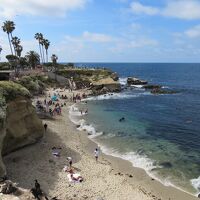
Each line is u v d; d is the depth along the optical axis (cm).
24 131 3703
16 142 3600
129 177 3136
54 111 6366
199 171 3325
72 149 3941
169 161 3641
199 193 2786
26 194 2462
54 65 13012
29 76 9544
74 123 5569
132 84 13350
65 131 4841
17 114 3622
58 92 9619
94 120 5919
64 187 2781
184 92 11431
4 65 12212
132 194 2725
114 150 4034
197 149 4159
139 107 7844
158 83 15350
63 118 5931
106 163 3509
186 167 3447
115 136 4747
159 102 8812
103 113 6769
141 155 3847
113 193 2731
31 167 3178
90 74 12662
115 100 9019
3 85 3603
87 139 4528
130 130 5188
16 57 11762
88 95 9762
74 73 12550
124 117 6353
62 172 3133
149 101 8975
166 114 6900
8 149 3491
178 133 5088
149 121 6041
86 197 2611
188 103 8688
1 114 2983
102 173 3189
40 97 8312
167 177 3159
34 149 3741
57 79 11256
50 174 3052
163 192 2814
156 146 4262
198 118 6469
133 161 3619
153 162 3594
